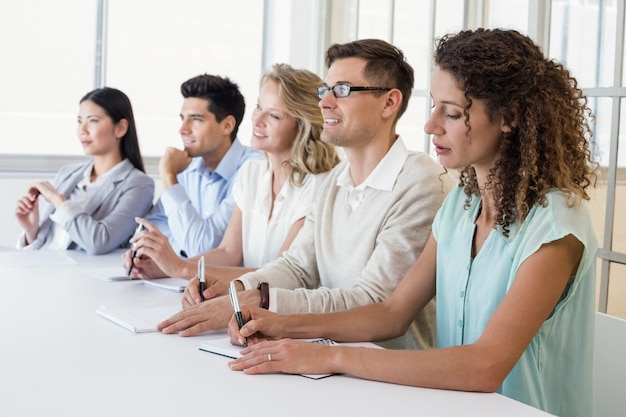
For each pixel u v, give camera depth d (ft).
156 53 13.99
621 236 7.53
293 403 4.30
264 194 8.53
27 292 7.13
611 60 7.64
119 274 8.10
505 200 5.19
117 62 13.78
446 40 5.36
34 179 13.32
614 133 7.62
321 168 8.22
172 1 13.98
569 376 5.24
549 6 8.36
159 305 6.79
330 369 4.78
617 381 7.40
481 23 9.37
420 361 4.64
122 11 13.70
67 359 5.04
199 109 9.78
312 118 8.10
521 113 5.07
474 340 5.41
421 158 6.75
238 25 14.42
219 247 8.88
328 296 6.25
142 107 14.01
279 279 7.09
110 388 4.49
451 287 5.62
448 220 5.78
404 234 6.44
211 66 14.35
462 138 5.15
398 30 11.19
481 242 5.49
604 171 7.72
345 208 6.99
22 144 13.39
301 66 13.91
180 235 9.46
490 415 4.21
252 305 6.10
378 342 6.20
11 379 4.61
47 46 13.33
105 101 10.32
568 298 5.06
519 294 4.80
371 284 6.37
